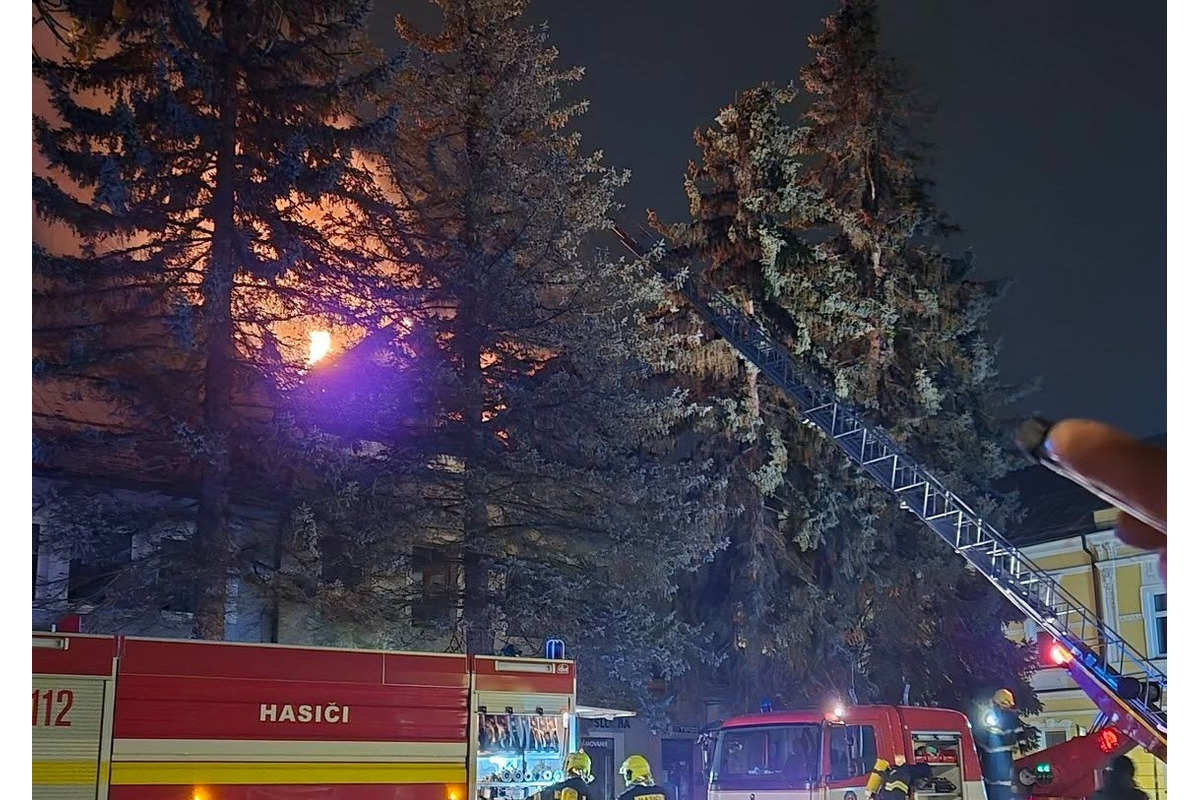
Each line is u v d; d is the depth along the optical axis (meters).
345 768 8.23
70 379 13.00
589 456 16.41
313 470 13.76
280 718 8.00
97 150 13.43
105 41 13.73
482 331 16.19
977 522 15.18
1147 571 27.69
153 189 13.42
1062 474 1.07
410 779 8.57
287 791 7.92
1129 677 13.14
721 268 22.50
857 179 23.39
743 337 18.59
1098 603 28.53
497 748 9.13
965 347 23.50
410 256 15.75
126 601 12.68
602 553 15.81
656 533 16.27
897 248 22.92
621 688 16.05
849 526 20.95
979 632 21.61
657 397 22.00
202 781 7.57
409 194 17.34
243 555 13.75
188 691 7.64
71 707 7.23
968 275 23.69
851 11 23.55
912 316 22.88
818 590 20.45
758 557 20.58
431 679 8.87
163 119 13.30
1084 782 12.70
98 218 12.95
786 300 21.72
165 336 13.17
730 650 21.06
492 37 18.00
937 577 20.95
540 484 15.77
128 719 7.39
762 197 22.03
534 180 17.48
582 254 17.61
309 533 13.51
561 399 16.25
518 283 16.30
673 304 21.75
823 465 21.12
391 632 14.41
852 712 11.09
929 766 10.80
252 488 14.05
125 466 13.63
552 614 15.43
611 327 17.14
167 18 13.73
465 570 15.66
